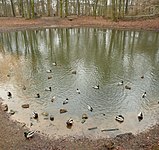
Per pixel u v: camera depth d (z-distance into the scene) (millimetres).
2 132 12453
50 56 27797
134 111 14961
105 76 21000
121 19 49781
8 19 51125
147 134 12375
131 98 16734
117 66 23891
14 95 17094
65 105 15602
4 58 26953
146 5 55781
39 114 14398
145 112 14859
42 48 31859
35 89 18141
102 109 15125
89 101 16203
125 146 11289
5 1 60906
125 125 13312
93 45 33531
